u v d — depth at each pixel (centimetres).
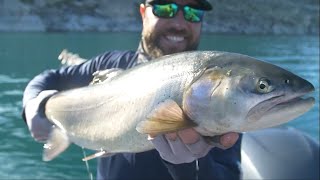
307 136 159
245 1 1889
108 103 81
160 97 70
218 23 1814
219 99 65
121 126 77
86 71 109
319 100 361
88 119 86
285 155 149
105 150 83
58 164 216
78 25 1562
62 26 1522
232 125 65
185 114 66
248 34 1808
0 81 453
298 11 2047
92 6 1627
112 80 83
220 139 66
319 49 1029
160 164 94
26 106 98
